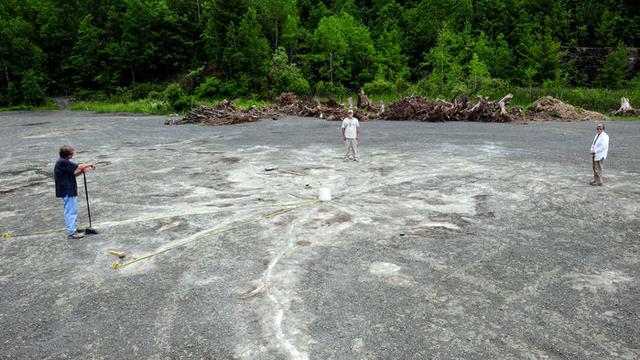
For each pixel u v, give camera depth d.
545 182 11.27
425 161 14.31
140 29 66.38
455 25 72.69
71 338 4.77
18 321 5.16
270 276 6.11
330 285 5.79
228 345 4.51
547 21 71.44
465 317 4.95
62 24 72.19
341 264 6.46
